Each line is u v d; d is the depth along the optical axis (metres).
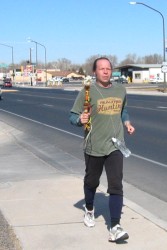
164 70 54.44
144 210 6.45
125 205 6.69
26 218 6.21
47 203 6.95
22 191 7.82
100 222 5.98
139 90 63.31
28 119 23.66
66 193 7.54
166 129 17.56
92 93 5.51
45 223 5.98
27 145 14.37
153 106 30.94
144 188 8.44
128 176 9.47
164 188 8.42
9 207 6.78
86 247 5.14
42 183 8.41
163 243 5.18
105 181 8.92
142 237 5.36
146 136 15.64
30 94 57.28
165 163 10.80
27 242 5.32
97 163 5.63
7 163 11.09
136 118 22.28
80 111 5.66
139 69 125.69
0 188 8.15
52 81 112.62
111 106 5.52
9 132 18.12
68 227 5.81
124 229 5.62
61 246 5.19
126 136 15.70
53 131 18.06
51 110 29.88
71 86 94.81
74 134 16.94
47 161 11.37
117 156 5.50
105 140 5.53
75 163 11.04
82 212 6.42
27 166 10.61
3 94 58.84
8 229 5.77
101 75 5.54
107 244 5.21
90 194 5.80
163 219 6.30
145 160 11.23
